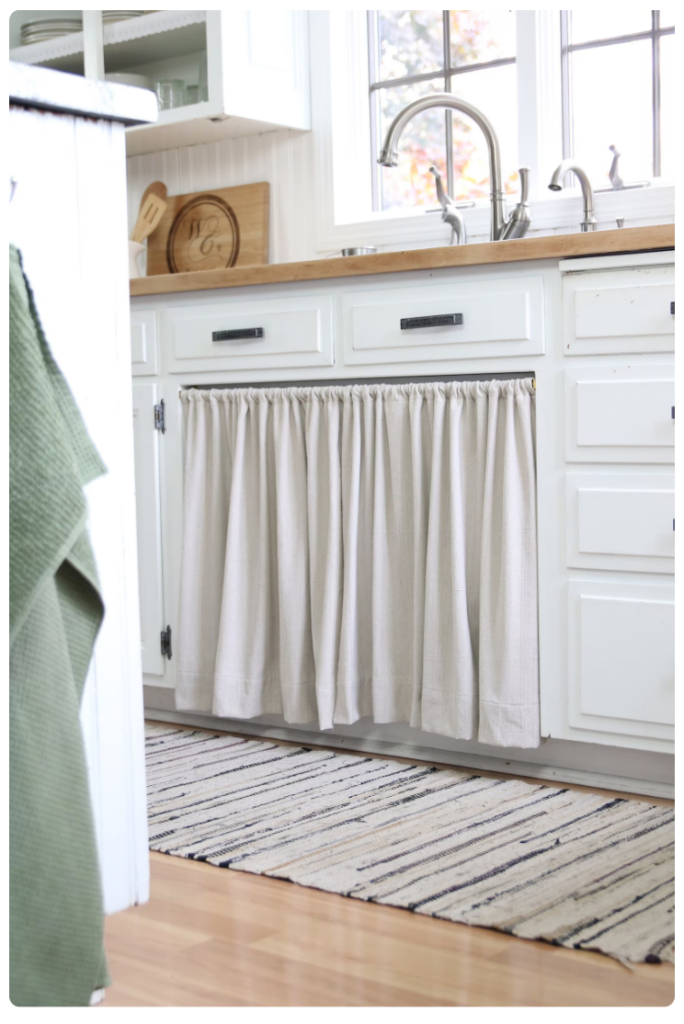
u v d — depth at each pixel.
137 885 1.28
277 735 2.58
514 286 2.13
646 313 1.99
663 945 1.43
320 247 3.09
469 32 2.99
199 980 1.36
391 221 2.96
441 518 2.21
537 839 1.85
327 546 2.37
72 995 1.04
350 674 2.33
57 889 1.02
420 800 2.09
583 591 2.08
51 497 0.99
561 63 2.78
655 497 2.00
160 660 2.68
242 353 2.51
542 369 2.11
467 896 1.61
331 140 3.06
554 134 2.78
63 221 1.19
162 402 2.65
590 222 2.53
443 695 2.22
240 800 2.11
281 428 2.42
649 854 1.77
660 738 2.02
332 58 3.06
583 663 2.08
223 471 2.56
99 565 1.23
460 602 2.17
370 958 1.42
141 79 3.12
